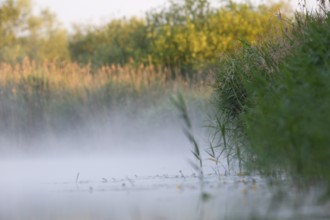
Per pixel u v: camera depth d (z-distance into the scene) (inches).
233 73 731.4
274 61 659.4
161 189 532.7
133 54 2743.6
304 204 381.1
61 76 1729.8
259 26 2103.8
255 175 618.5
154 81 1723.7
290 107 468.8
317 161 422.6
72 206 429.7
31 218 369.1
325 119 416.8
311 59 550.0
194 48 2187.5
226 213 358.0
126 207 411.8
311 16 676.1
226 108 754.2
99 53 2942.9
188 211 377.7
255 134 539.8
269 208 370.3
